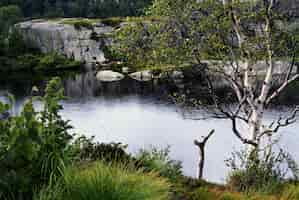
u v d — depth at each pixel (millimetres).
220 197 7648
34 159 4785
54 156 4926
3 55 70188
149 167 8562
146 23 14789
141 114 32062
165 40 14281
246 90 14406
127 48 14852
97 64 70875
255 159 10078
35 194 4535
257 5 14398
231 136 24297
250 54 14703
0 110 4906
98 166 5406
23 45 74250
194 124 27234
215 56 14664
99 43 74250
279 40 14250
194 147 22766
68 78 56281
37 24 78312
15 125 4695
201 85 40531
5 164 4574
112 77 55219
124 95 41125
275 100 33125
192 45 14188
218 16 14281
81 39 75000
